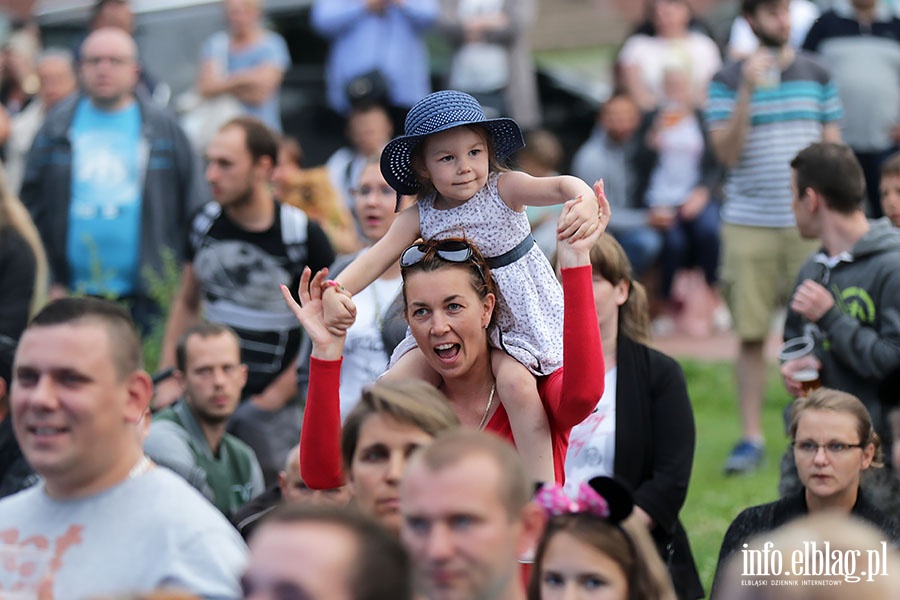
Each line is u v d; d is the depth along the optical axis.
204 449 20.23
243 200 22.81
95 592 11.09
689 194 37.28
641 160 37.28
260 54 36.75
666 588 11.52
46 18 40.66
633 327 18.19
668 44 39.03
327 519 9.16
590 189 12.98
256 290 22.91
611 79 43.62
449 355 13.27
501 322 13.61
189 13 39.50
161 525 11.23
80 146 29.77
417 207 14.02
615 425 17.69
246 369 21.16
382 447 11.67
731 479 26.52
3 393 17.98
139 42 39.00
